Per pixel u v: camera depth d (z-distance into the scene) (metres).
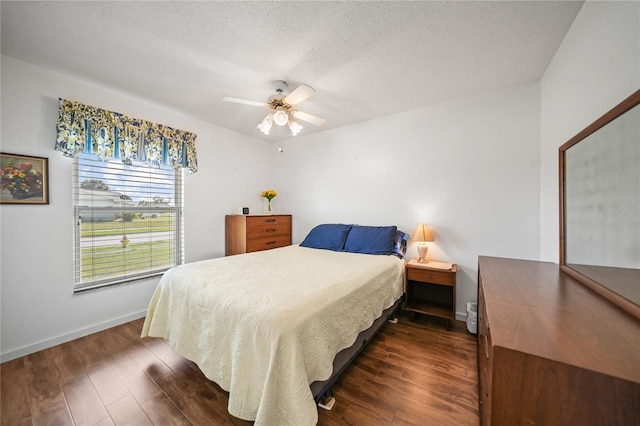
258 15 1.41
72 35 1.59
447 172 2.61
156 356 1.86
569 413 0.60
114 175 2.43
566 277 1.40
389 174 2.99
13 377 1.61
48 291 2.00
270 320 1.12
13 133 1.84
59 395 1.45
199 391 1.49
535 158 2.18
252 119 3.10
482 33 1.56
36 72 1.93
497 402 0.68
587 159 1.25
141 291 2.58
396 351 1.93
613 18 1.10
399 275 2.37
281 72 2.02
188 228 3.01
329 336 1.28
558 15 1.41
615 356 0.62
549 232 1.96
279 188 4.08
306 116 2.27
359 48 1.71
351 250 2.83
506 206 2.31
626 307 0.89
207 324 1.39
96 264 2.31
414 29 1.52
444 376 1.63
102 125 2.21
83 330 2.17
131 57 1.83
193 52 1.76
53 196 2.02
